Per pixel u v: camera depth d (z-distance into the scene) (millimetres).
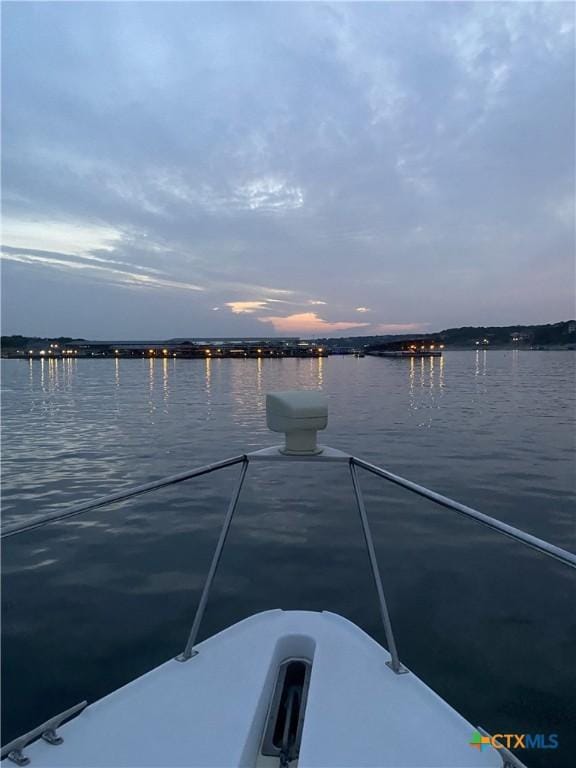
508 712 3797
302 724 2072
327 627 2676
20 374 69250
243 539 7391
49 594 5723
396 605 5387
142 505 9117
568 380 45469
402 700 2129
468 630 4887
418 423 19703
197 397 33344
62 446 15758
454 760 1817
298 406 2570
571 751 3408
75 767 1798
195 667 2336
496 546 6973
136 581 6043
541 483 10477
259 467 12148
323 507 8906
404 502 9109
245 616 5219
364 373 64188
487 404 26453
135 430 18984
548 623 4984
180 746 1878
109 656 4543
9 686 4145
